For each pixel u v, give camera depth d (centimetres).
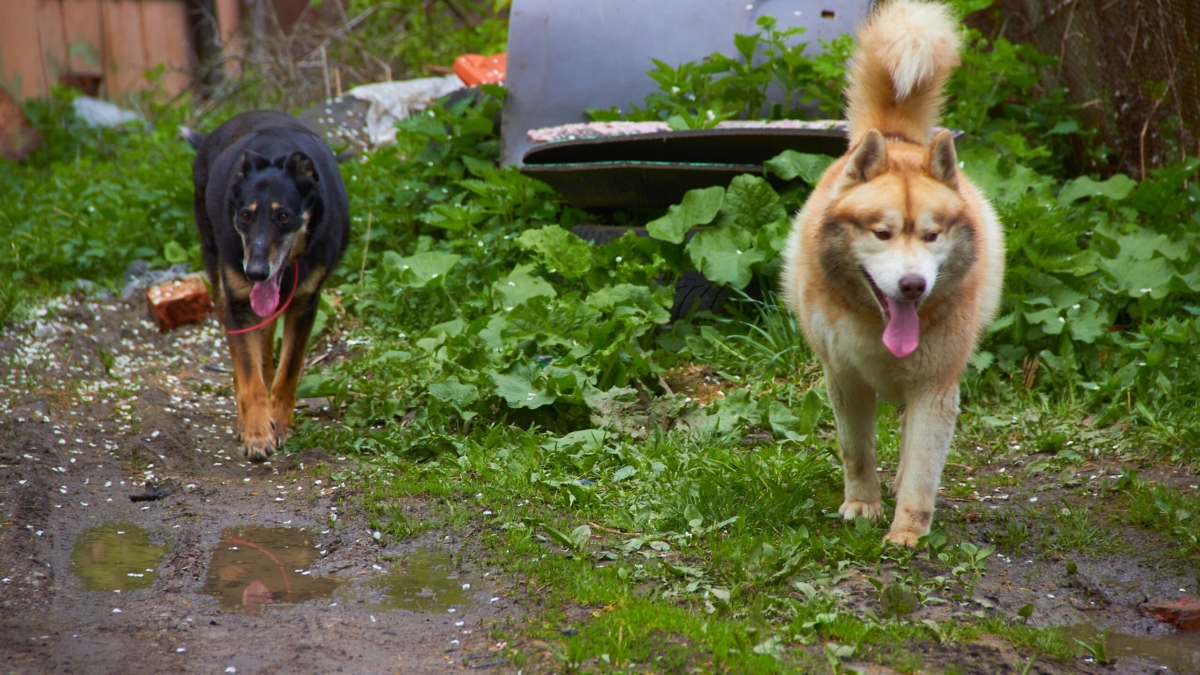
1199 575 562
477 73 789
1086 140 736
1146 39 711
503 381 624
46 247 750
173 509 593
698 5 727
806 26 721
